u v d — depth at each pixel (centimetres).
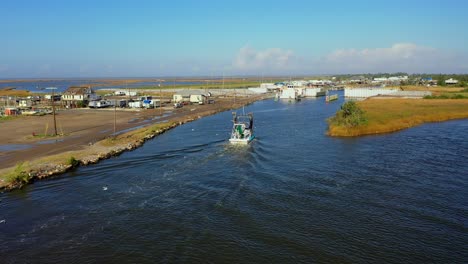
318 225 3198
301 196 3891
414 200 3731
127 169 5056
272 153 5859
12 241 3022
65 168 4944
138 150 6275
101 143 6700
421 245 2848
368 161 5244
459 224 3184
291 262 2633
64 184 4425
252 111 12938
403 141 6625
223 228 3164
